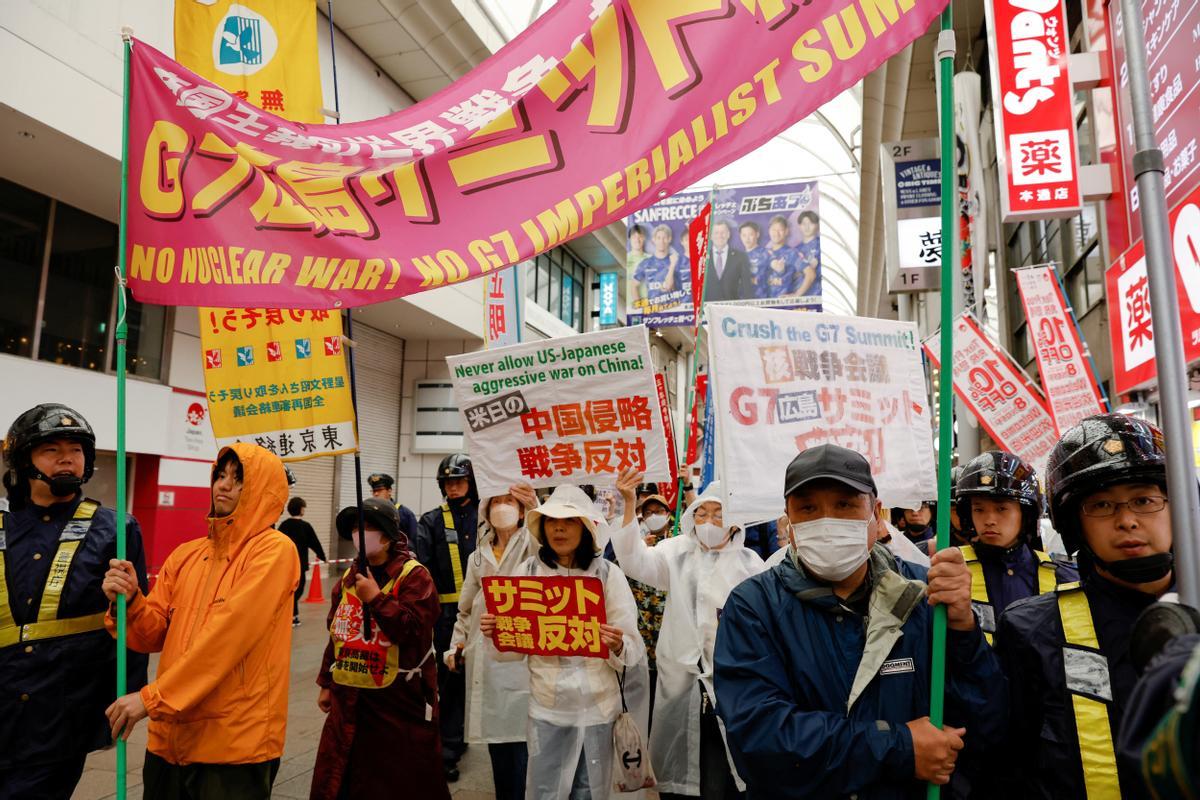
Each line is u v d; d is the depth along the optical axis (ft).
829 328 10.21
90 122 28.40
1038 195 22.66
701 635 11.94
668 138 8.17
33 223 32.81
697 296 17.17
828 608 6.47
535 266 75.87
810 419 9.85
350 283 8.66
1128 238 21.76
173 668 8.45
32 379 31.14
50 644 9.82
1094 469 5.70
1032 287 20.13
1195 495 5.20
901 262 35.70
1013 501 9.56
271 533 9.58
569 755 10.59
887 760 5.59
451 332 60.13
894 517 17.10
